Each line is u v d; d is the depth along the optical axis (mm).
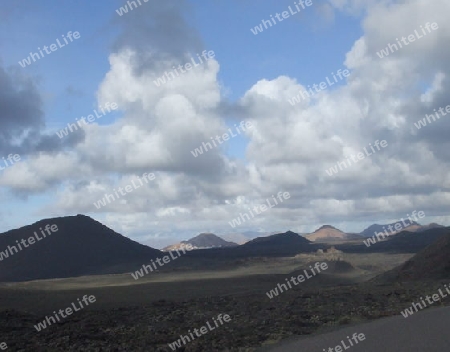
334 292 35562
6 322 26484
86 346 19969
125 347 19359
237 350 17312
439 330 17672
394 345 15422
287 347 16812
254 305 30141
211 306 30484
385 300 29438
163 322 25422
